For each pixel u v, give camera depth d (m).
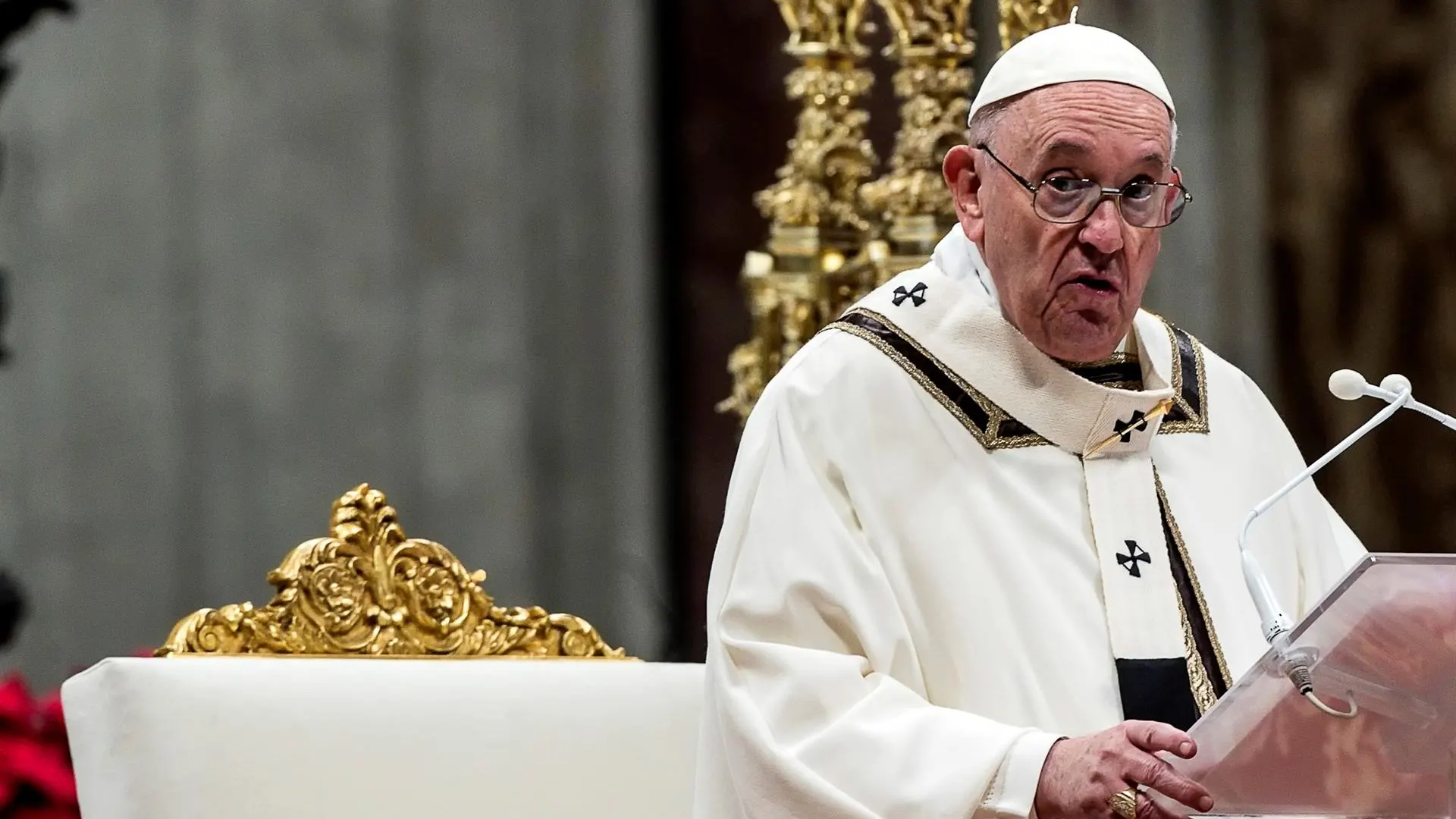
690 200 29.41
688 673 14.18
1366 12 28.89
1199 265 28.77
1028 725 12.80
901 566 13.04
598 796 13.62
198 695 12.60
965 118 18.67
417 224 28.61
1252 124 29.03
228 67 27.98
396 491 28.33
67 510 27.27
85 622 27.16
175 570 27.52
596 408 29.16
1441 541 28.66
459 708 13.37
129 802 12.34
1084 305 12.80
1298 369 29.00
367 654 14.05
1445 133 28.61
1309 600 14.11
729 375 29.33
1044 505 13.34
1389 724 10.47
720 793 12.79
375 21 28.48
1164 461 13.80
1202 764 10.72
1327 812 10.65
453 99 28.77
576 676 13.87
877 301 13.87
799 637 12.76
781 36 29.38
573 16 29.19
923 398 13.43
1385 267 28.83
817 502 13.06
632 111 29.17
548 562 28.88
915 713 12.20
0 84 19.53
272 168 28.14
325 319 28.20
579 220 29.19
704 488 29.30
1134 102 12.76
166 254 27.73
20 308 27.28
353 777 12.89
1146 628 13.08
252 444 27.88
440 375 28.61
